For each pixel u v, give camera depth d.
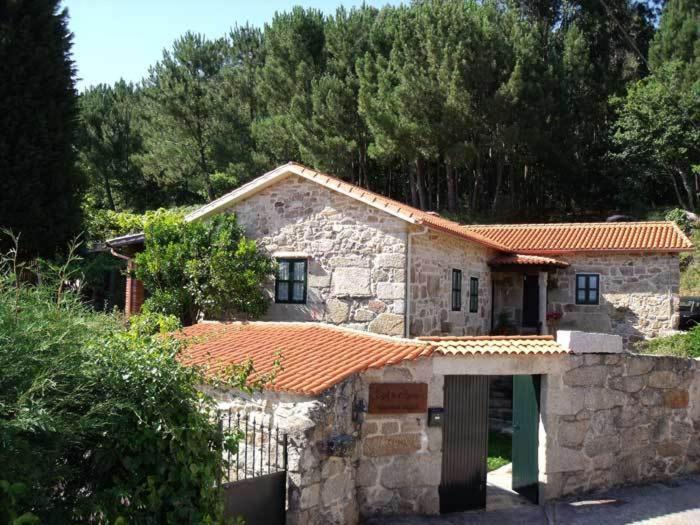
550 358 9.03
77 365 4.75
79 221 18.42
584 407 9.30
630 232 21.48
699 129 35.59
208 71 37.84
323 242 14.58
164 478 5.18
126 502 5.11
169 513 5.09
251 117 38.66
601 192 39.84
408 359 8.34
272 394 7.96
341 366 8.31
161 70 36.00
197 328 12.21
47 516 4.62
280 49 35.59
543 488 8.97
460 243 16.98
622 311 20.59
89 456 5.14
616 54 42.25
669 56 39.75
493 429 13.67
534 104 31.86
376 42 34.72
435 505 8.46
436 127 29.67
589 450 9.34
